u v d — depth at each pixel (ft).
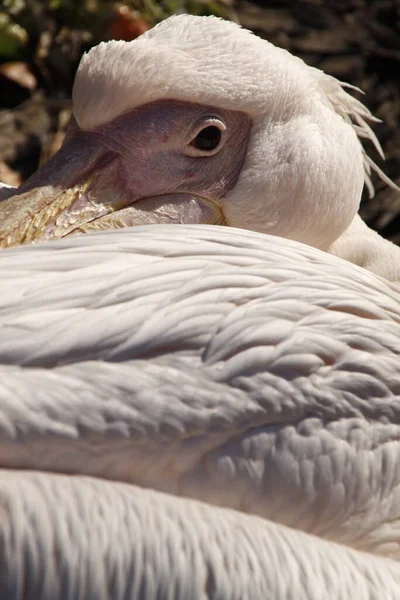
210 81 5.91
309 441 5.53
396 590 5.54
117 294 5.49
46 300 5.47
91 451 5.45
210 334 5.50
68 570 5.37
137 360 5.47
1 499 5.38
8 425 5.41
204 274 5.54
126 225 5.90
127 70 5.87
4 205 5.85
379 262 6.15
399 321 5.65
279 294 5.55
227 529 5.46
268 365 5.51
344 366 5.56
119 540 5.39
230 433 5.50
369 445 5.57
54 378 5.43
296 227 6.00
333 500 5.57
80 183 5.89
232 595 5.41
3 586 5.36
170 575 5.40
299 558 5.48
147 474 5.49
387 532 5.62
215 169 5.96
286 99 5.97
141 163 5.92
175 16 5.96
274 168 5.97
